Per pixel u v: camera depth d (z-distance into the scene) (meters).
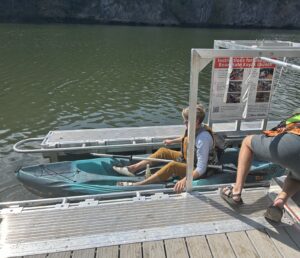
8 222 3.08
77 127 9.57
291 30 76.00
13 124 9.59
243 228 3.02
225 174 4.35
